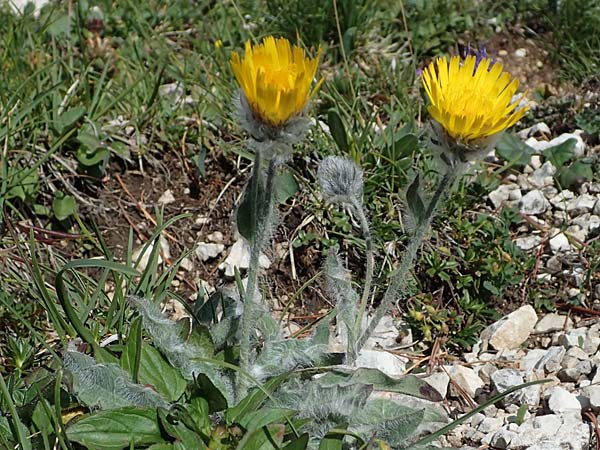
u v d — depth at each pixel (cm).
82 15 91
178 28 92
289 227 76
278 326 63
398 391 59
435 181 76
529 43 93
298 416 58
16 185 75
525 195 78
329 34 90
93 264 58
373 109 83
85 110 79
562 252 75
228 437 56
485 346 71
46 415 57
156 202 79
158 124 81
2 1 92
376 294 73
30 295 71
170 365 59
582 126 83
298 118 51
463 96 53
